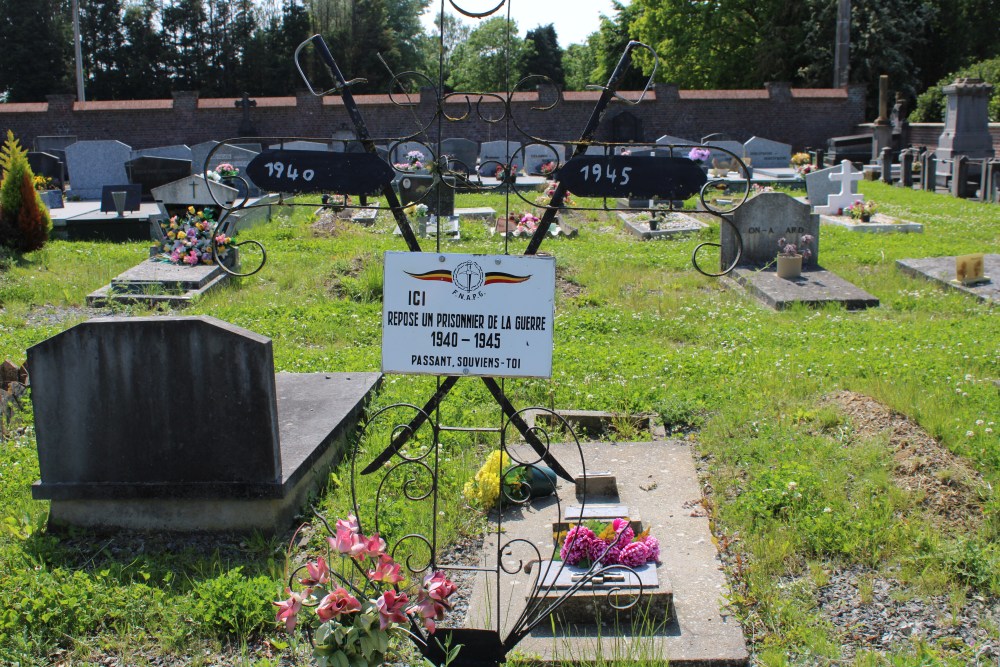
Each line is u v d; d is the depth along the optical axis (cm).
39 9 5956
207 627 477
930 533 557
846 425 730
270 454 575
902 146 3678
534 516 609
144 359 571
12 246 1541
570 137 3884
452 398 812
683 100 3959
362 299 1322
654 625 477
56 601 490
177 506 588
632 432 755
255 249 1647
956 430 679
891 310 1237
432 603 396
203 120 3853
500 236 1866
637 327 1154
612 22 5909
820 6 4859
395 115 3775
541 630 482
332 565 531
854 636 474
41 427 582
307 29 6238
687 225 1948
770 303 1274
